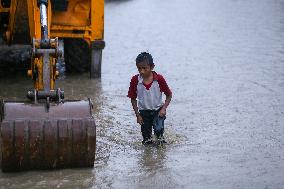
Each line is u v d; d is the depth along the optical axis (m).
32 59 14.57
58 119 13.09
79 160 13.27
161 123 15.23
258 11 45.50
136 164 13.80
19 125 12.85
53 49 14.18
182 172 13.22
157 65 25.97
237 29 36.66
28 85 22.50
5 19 23.69
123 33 35.81
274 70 24.62
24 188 12.29
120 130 16.64
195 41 32.50
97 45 23.48
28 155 12.90
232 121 17.30
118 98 20.39
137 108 15.35
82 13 23.38
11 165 12.94
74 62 24.56
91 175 13.03
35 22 16.88
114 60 27.62
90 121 13.20
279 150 14.66
